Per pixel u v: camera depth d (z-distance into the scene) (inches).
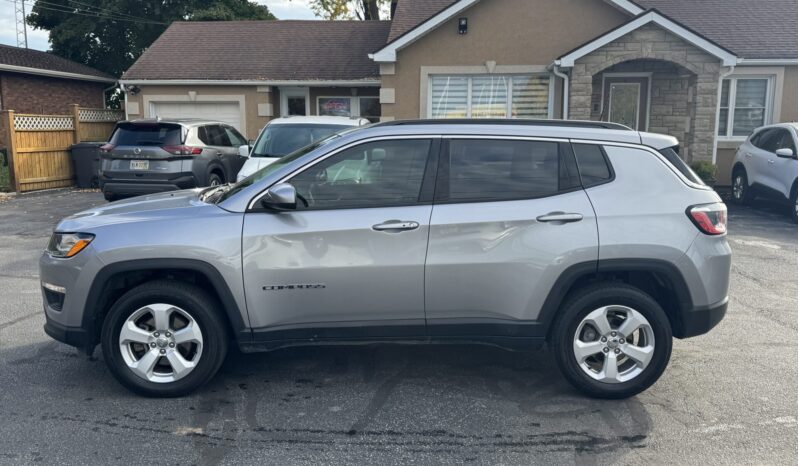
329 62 714.8
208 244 167.0
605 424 161.6
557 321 172.6
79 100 922.7
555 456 146.3
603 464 143.2
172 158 448.1
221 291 168.2
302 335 173.2
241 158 525.0
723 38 596.1
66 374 191.2
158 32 1088.8
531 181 173.0
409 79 578.9
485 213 169.3
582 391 174.7
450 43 571.8
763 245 377.7
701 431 158.1
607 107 598.5
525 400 175.3
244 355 207.6
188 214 172.4
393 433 156.6
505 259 168.9
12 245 380.8
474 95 584.7
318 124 408.8
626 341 172.6
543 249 168.4
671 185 173.8
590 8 560.7
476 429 158.9
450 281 169.9
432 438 154.3
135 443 151.0
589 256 168.6
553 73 569.9
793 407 171.0
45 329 179.8
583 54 519.2
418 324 173.3
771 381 187.6
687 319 172.7
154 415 165.2
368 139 173.5
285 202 164.2
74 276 169.6
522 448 149.9
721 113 601.6
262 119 701.3
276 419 163.5
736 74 586.2
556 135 175.0
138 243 167.3
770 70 581.9
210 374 174.9
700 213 171.5
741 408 170.6
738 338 224.4
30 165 628.7
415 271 169.3
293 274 168.9
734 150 602.2
